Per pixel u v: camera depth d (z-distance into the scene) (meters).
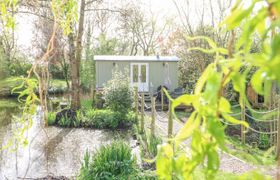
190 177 0.68
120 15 13.49
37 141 9.30
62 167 7.16
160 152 0.71
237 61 0.53
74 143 9.46
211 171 0.62
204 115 0.60
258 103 8.52
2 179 6.17
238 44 0.56
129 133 10.77
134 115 12.08
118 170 5.42
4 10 1.97
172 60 18.52
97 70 18.20
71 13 2.13
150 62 18.48
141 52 30.52
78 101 13.02
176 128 8.74
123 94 11.71
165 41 25.45
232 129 8.30
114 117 11.66
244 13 0.51
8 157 7.70
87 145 9.27
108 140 9.86
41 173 6.68
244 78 0.55
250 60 0.45
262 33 0.52
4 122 11.72
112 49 25.66
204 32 8.88
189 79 16.03
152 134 7.47
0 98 16.44
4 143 8.34
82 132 10.95
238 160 5.58
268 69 0.45
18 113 13.52
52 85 17.34
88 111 12.52
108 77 18.28
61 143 9.38
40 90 2.05
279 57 0.40
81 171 5.63
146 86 18.52
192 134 0.61
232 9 0.53
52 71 17.45
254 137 7.53
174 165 0.68
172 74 18.59
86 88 20.50
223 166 5.24
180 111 12.38
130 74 18.41
